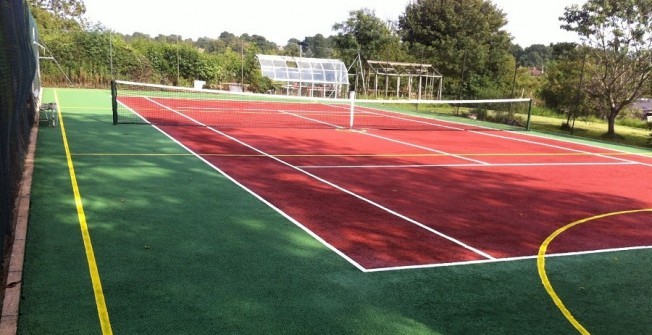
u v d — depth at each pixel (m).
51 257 5.55
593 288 5.63
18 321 4.22
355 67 41.00
